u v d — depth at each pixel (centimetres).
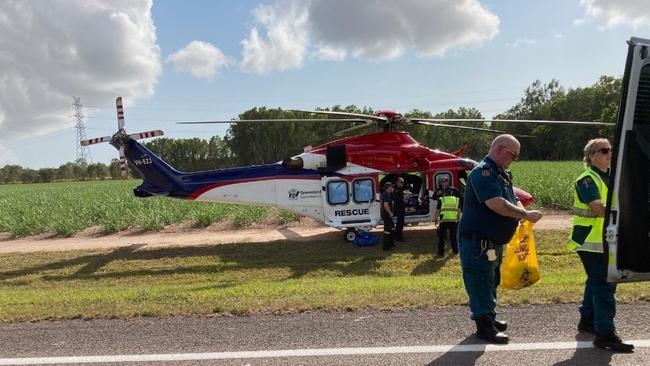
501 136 480
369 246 1418
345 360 436
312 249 1418
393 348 458
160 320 572
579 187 471
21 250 1628
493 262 475
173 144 9481
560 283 684
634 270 399
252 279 1129
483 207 477
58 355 475
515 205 491
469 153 7162
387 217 1354
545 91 11319
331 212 1448
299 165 1455
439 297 604
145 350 479
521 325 507
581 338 468
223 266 1277
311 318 553
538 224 1580
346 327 518
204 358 454
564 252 1250
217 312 591
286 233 1697
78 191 3922
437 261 1228
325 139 8306
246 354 458
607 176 482
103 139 1495
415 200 1480
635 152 391
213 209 1984
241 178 1473
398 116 1410
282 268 1223
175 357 459
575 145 7562
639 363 412
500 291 624
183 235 1769
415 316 545
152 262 1359
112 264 1355
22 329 563
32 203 2711
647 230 397
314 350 461
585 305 479
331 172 1447
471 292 478
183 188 1496
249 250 1445
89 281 1191
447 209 1255
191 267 1285
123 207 2123
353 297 625
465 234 486
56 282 1191
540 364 416
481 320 471
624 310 538
